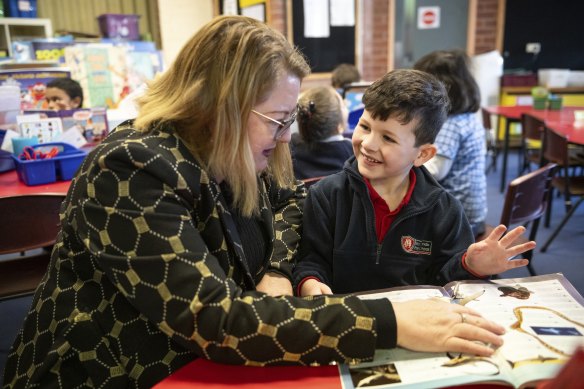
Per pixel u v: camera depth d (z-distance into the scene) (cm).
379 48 539
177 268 69
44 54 313
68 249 82
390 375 69
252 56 75
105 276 80
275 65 76
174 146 78
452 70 194
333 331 71
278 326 70
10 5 423
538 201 199
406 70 104
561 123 341
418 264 111
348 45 506
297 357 71
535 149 419
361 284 114
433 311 75
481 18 551
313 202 118
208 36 77
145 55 281
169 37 531
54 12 503
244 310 71
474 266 97
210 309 69
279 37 80
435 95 100
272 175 112
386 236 110
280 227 117
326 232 116
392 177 108
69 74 240
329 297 76
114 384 79
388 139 100
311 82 484
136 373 80
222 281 72
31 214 158
